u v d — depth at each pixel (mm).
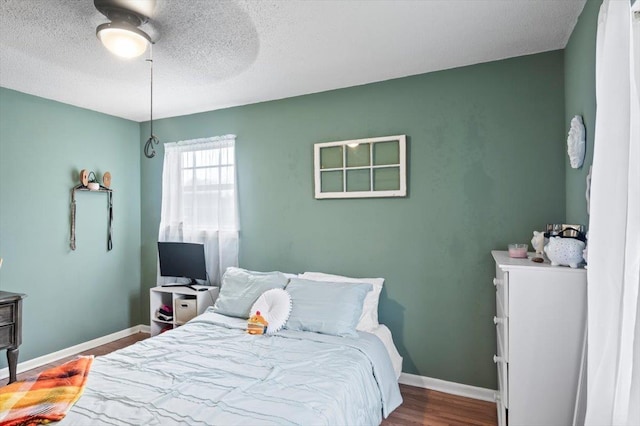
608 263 1322
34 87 3094
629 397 1117
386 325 2955
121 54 1965
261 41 2291
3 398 1626
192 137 3922
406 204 2906
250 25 2096
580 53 2016
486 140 2650
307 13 1979
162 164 4117
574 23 2109
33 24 2062
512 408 1827
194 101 3502
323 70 2764
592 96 1797
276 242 3451
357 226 3088
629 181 1207
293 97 3367
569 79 2301
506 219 2598
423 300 2846
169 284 3830
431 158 2818
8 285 3111
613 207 1304
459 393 2719
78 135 3648
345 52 2463
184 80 2945
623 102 1250
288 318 2598
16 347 2777
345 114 3133
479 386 2670
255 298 2846
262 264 3518
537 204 2512
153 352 2217
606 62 1320
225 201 3654
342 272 3148
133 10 1855
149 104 3584
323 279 2990
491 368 2639
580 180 2027
